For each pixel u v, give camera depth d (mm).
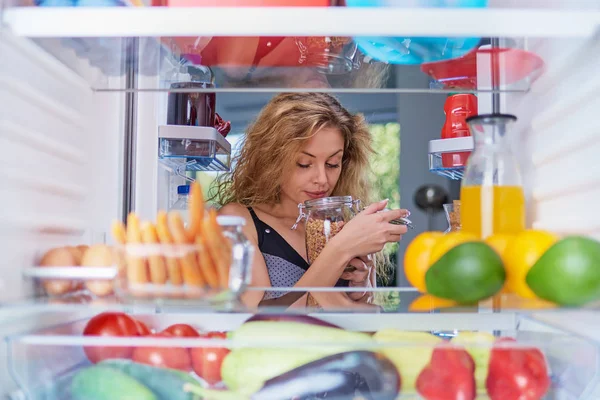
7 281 667
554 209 807
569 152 749
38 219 759
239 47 773
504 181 719
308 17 622
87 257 704
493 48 736
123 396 623
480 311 669
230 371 659
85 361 687
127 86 1003
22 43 719
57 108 839
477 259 634
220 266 633
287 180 1685
